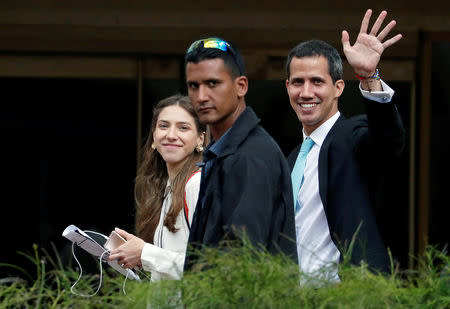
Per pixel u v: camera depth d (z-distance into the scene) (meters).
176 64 19.17
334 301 4.86
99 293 5.39
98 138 19.17
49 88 19.23
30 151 19.16
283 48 18.83
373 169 8.36
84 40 19.16
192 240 6.38
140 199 8.81
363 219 8.12
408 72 18.98
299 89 8.64
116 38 19.14
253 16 18.88
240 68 6.51
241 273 4.87
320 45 8.67
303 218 8.49
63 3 19.16
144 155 8.88
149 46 19.09
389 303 5.03
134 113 19.19
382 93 8.03
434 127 19.02
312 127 8.73
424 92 18.97
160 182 8.81
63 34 19.19
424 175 18.98
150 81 19.14
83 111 19.20
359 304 4.83
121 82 19.19
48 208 19.06
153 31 19.08
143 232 8.70
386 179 18.91
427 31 18.91
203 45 6.41
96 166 19.14
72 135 19.16
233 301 4.82
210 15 18.97
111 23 19.14
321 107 8.59
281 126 18.64
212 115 6.41
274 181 6.24
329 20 18.73
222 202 6.18
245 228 5.87
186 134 8.36
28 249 18.88
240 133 6.35
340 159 8.38
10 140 19.23
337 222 8.21
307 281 5.03
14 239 18.92
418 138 19.03
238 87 6.50
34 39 19.20
